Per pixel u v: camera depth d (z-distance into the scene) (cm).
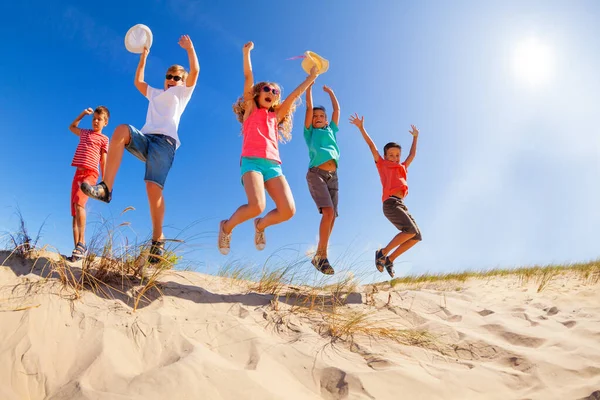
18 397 169
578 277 593
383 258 418
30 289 224
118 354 201
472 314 372
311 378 225
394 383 229
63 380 182
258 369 215
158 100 340
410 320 343
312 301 321
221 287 315
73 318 215
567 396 229
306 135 439
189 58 353
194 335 234
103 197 268
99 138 390
